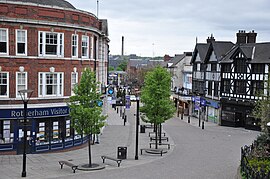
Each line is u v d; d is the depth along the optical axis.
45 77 26.09
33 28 25.27
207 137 35.25
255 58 41.34
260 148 22.42
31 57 25.28
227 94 44.50
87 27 28.62
